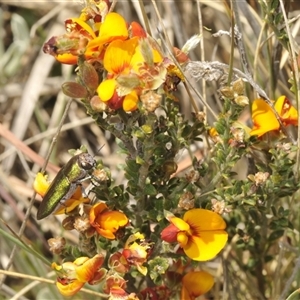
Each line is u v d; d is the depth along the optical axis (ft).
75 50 0.76
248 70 0.93
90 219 0.80
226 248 0.97
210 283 0.86
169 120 0.83
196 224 0.81
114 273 0.80
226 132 0.83
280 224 0.89
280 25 0.91
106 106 0.78
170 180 0.85
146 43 0.75
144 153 0.81
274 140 0.86
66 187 0.80
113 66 0.77
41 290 1.04
